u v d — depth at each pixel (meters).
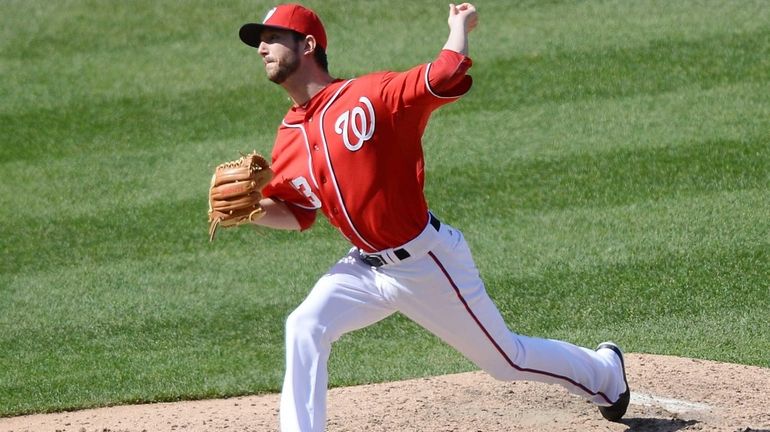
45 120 43.44
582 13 49.00
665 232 30.59
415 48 46.97
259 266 31.55
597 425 18.44
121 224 34.91
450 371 23.47
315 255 32.06
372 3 52.09
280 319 27.91
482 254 30.47
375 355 25.30
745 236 29.77
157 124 42.44
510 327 26.06
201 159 39.12
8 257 33.25
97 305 29.58
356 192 15.24
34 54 49.72
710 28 45.84
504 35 47.38
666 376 21.14
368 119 14.95
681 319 25.59
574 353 17.17
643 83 41.81
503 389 20.92
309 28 15.52
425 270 15.56
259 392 23.16
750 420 18.22
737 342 23.84
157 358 25.81
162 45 49.78
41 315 29.16
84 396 23.33
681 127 37.72
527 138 38.22
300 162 15.76
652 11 48.44
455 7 15.16
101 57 49.06
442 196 34.53
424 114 15.01
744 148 35.50
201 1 53.47
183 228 34.41
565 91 41.84
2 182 38.66
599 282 28.09
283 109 42.72
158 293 30.11
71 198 37.09
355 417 19.77
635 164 35.28
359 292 15.97
